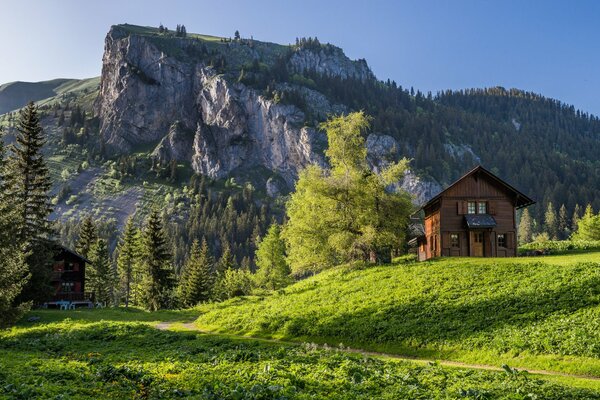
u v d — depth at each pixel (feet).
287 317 128.67
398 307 117.80
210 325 144.46
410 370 65.62
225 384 54.03
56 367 61.82
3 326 118.01
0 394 42.96
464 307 108.58
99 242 352.69
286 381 54.24
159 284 277.44
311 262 200.03
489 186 203.00
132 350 95.61
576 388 54.29
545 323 91.04
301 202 202.28
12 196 134.10
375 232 189.26
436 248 206.18
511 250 199.11
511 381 57.16
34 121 193.88
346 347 103.81
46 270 193.98
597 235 306.76
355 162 210.59
